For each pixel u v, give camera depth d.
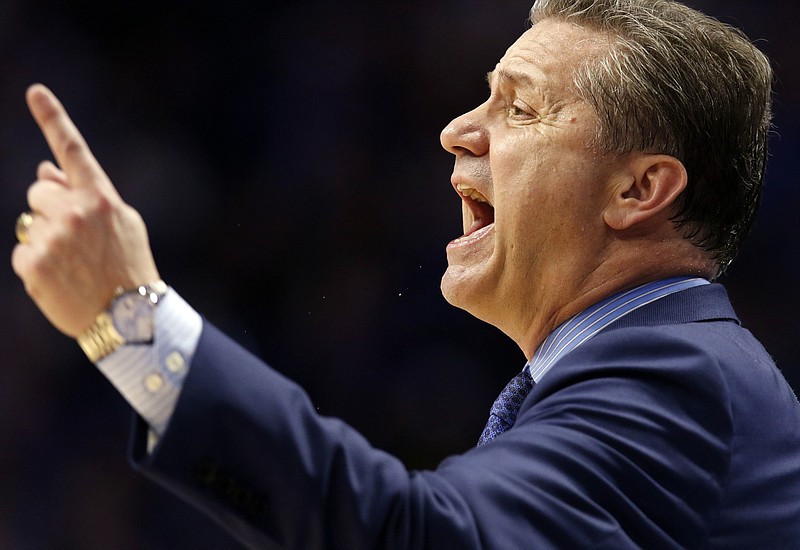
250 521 3.12
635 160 4.31
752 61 4.51
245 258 14.97
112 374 3.12
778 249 14.45
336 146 15.46
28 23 15.10
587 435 3.56
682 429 3.61
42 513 13.18
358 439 3.29
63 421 13.55
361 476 3.18
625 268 4.34
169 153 15.23
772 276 14.46
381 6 15.75
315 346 14.64
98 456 13.44
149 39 15.54
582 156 4.31
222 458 3.10
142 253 3.17
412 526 3.20
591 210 4.33
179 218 14.93
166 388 3.12
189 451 3.07
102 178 3.13
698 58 4.36
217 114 15.52
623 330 3.89
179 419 3.06
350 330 14.64
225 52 15.72
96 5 15.44
